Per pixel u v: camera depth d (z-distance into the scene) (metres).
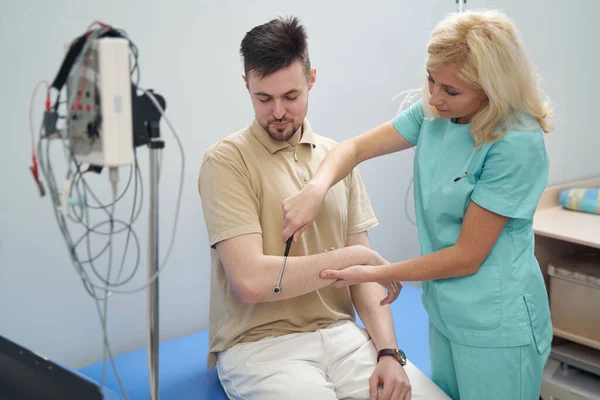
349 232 1.77
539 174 1.40
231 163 1.56
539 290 1.51
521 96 1.35
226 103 2.18
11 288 1.87
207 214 1.55
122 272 2.05
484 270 1.45
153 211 1.13
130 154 1.05
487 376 1.48
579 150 2.62
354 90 2.54
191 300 2.24
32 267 1.89
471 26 1.31
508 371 1.47
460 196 1.43
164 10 1.99
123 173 2.00
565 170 2.57
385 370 1.56
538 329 1.50
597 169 2.73
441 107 1.40
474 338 1.47
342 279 1.50
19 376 1.11
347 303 1.78
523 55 1.33
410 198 2.84
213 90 2.14
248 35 1.50
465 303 1.46
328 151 1.75
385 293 1.77
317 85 2.42
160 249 2.13
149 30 1.97
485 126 1.37
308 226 1.62
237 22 2.16
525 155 1.36
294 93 1.49
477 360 1.48
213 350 1.70
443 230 1.50
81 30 1.86
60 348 1.99
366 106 2.59
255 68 1.45
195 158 2.15
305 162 1.67
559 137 2.51
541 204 2.43
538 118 1.40
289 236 1.45
